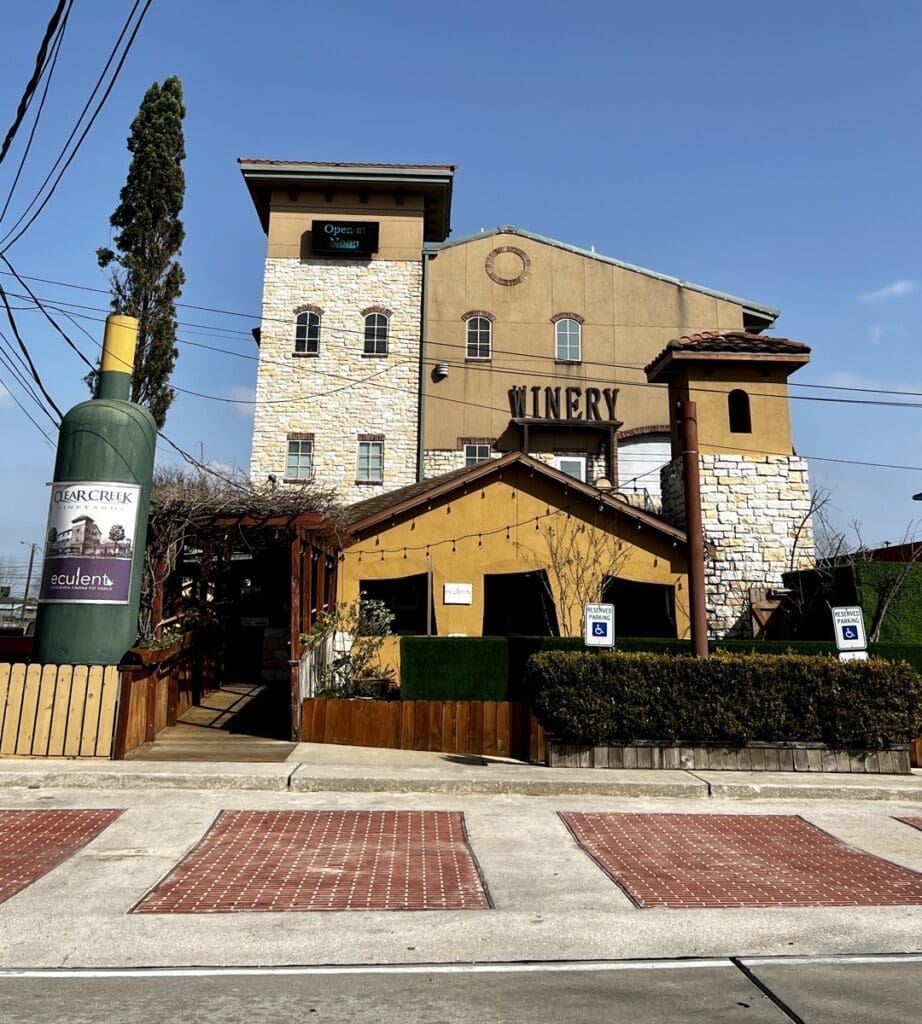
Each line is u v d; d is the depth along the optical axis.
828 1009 4.31
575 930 5.55
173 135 22.44
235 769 9.72
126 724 10.18
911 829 8.53
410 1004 4.36
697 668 10.89
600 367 28.52
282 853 7.14
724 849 7.62
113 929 5.45
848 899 6.25
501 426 27.64
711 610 18.61
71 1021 4.09
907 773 10.76
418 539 17.81
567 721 10.63
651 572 18.08
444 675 14.56
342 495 20.53
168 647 11.73
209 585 17.94
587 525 18.03
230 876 6.52
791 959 5.11
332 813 8.52
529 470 18.08
